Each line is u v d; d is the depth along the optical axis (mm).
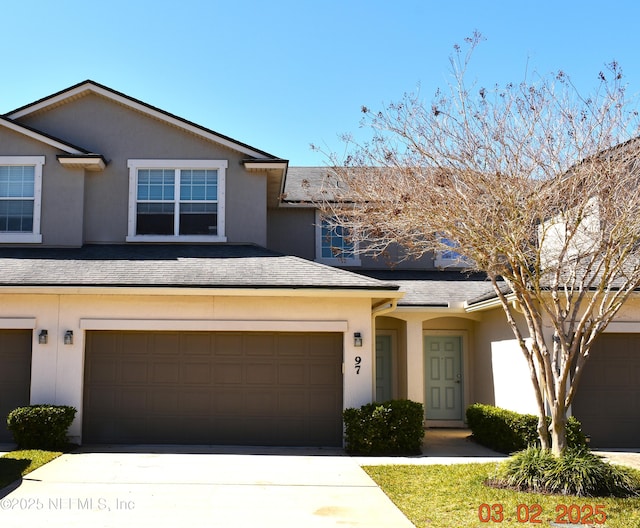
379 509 8258
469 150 10117
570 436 11398
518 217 9766
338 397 13133
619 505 8266
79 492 8961
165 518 7777
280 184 17328
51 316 13023
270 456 11938
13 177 15930
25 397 13023
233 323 13047
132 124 16469
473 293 16344
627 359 13156
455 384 17453
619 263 9266
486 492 8930
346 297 13000
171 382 13133
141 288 12531
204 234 16219
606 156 9812
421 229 11055
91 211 16094
